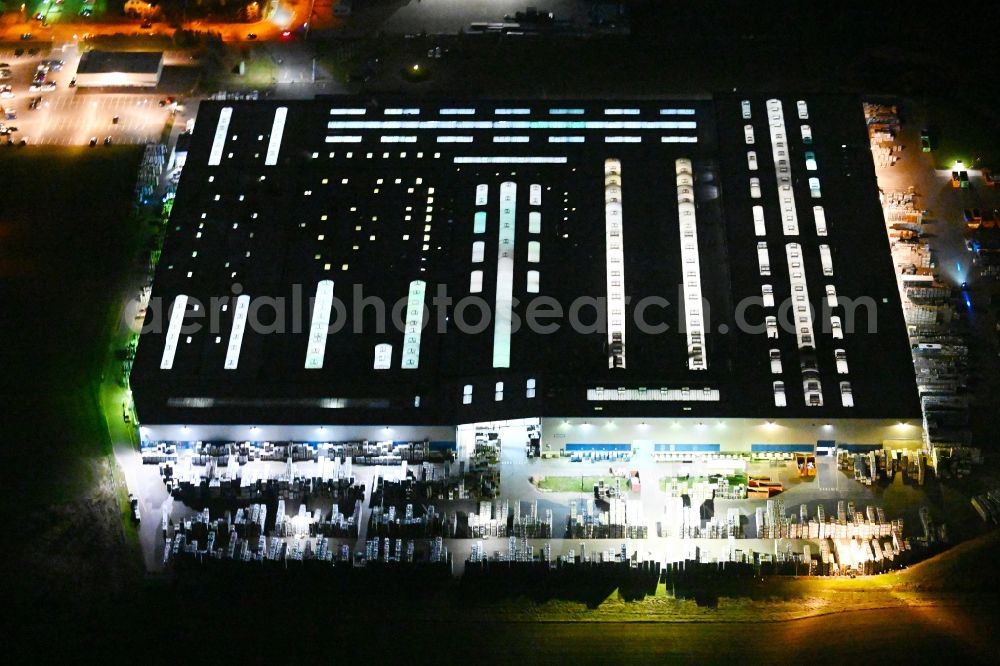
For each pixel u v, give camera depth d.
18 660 197.00
